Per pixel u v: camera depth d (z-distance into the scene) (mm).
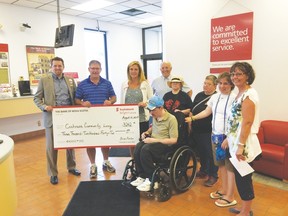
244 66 1924
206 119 2779
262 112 3490
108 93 3211
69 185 2986
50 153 2992
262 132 3297
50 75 2967
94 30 7039
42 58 5672
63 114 2924
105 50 7496
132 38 8109
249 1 3414
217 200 2492
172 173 2545
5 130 5160
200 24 3936
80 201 2588
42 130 5766
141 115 3066
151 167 2508
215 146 2348
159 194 2543
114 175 3238
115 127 2965
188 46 4121
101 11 6047
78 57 6531
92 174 3166
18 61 5262
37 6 5336
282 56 3242
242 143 1904
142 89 3102
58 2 4887
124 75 7980
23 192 2822
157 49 8688
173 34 4277
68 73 6273
